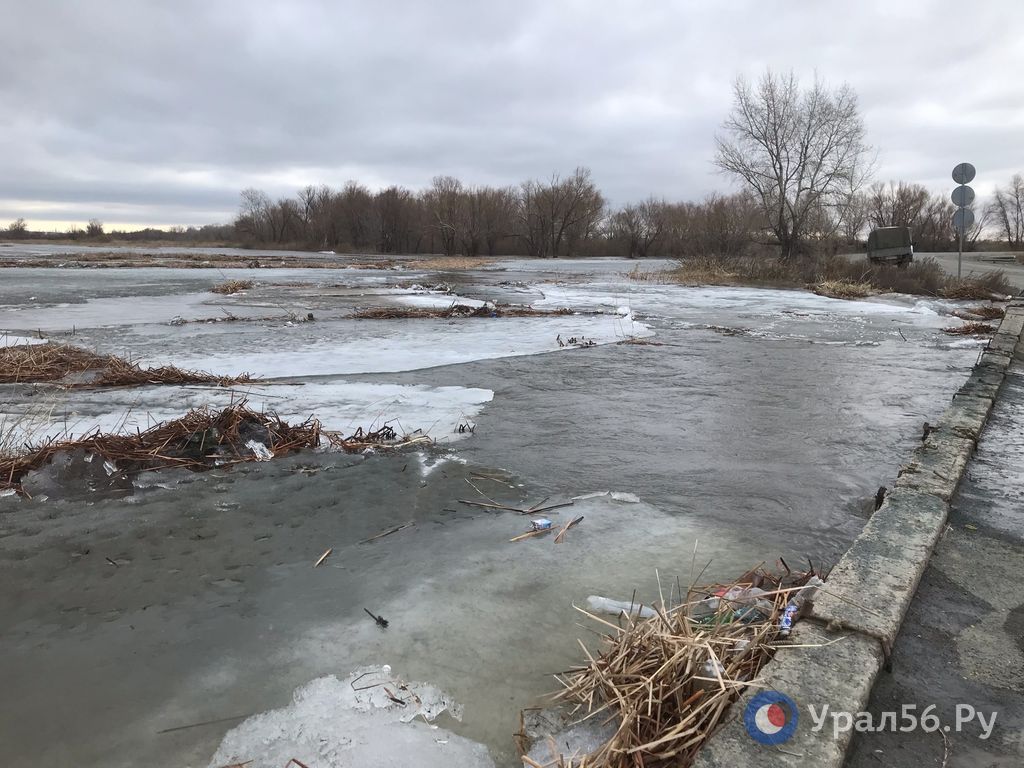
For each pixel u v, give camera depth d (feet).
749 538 13.20
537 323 45.91
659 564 12.13
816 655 8.45
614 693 8.13
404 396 24.21
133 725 8.20
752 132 108.37
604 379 27.76
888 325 47.65
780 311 56.95
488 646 9.71
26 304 55.88
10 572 11.82
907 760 7.13
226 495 15.23
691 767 6.78
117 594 11.15
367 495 15.26
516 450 18.42
